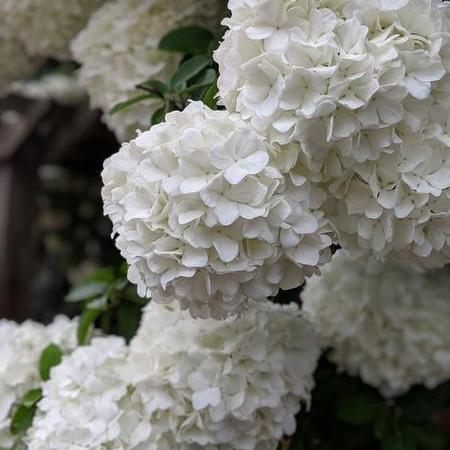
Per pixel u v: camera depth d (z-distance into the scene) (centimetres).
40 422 73
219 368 71
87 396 72
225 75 61
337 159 60
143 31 82
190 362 71
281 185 59
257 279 59
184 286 59
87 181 221
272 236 58
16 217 165
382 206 61
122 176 61
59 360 80
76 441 71
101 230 219
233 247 58
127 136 82
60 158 167
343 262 88
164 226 58
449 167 62
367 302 87
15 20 95
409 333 88
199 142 58
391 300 87
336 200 62
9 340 83
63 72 134
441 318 88
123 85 81
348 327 87
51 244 223
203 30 79
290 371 74
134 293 84
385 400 92
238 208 58
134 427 71
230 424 71
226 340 72
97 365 74
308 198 60
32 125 156
